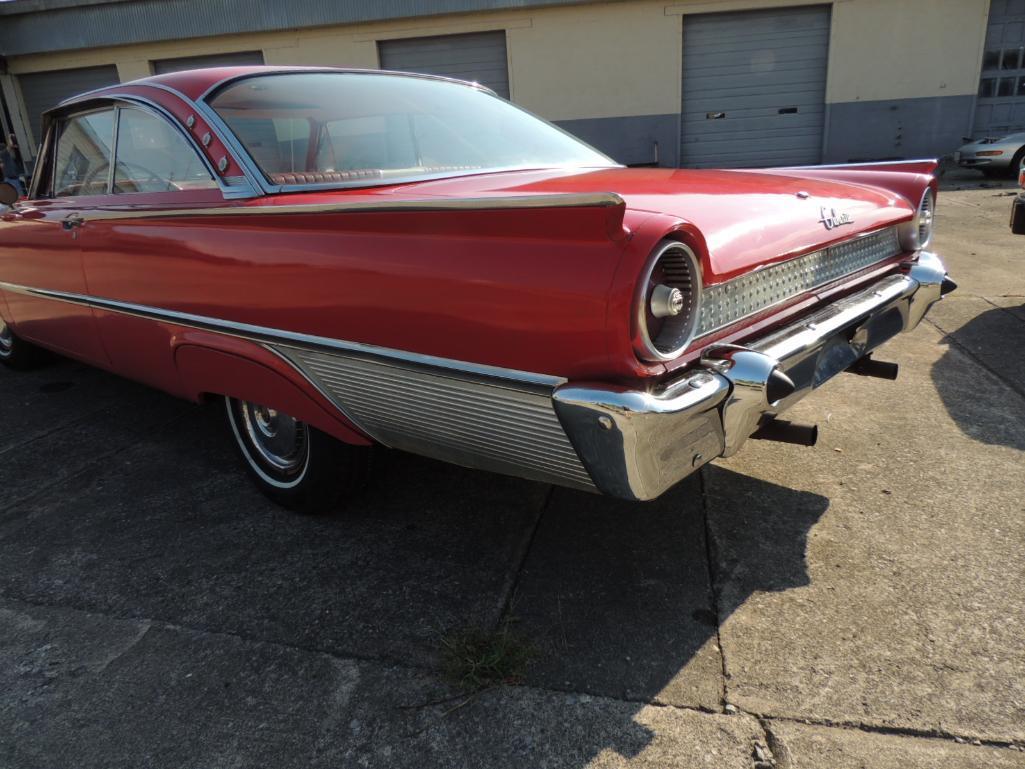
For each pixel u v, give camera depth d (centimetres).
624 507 266
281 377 221
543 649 197
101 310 289
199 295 233
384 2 1491
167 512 279
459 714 178
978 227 799
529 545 246
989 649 190
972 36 1402
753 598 214
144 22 1558
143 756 169
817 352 211
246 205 216
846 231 222
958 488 268
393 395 192
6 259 356
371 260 182
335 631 208
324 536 257
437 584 227
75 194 323
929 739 164
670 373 161
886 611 206
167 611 220
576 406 153
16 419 382
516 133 288
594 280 146
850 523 249
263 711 181
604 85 1512
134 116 270
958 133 1464
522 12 1482
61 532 266
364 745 170
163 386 285
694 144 1552
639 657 193
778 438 211
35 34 1595
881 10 1405
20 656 203
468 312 165
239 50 1583
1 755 171
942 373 381
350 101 259
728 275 169
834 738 165
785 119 1510
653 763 162
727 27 1462
